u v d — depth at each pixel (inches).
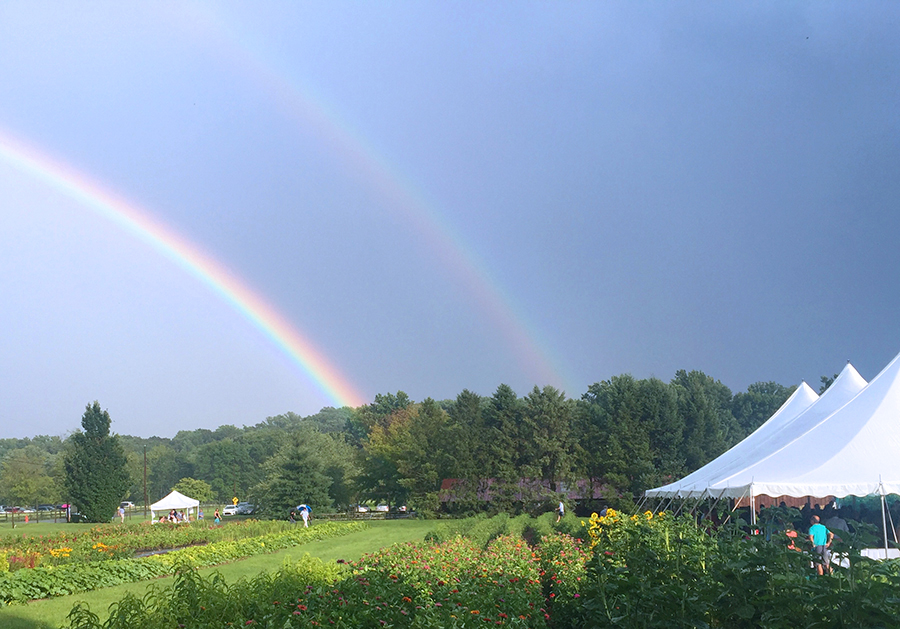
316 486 2583.7
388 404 5029.5
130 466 4320.9
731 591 277.1
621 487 2356.1
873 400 890.7
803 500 884.6
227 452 4901.6
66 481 2593.5
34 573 673.6
